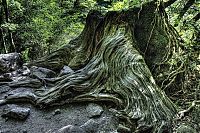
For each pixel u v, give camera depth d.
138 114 5.02
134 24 6.74
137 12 6.76
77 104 5.77
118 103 5.43
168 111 5.16
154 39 6.67
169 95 5.99
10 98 5.98
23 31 11.26
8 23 9.91
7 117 5.59
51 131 5.09
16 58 7.83
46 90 6.13
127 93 5.46
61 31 11.53
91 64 6.40
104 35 6.85
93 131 4.96
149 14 6.77
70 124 5.25
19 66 7.82
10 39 10.92
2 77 6.97
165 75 6.17
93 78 6.04
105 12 7.51
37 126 5.33
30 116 5.61
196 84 5.99
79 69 7.02
